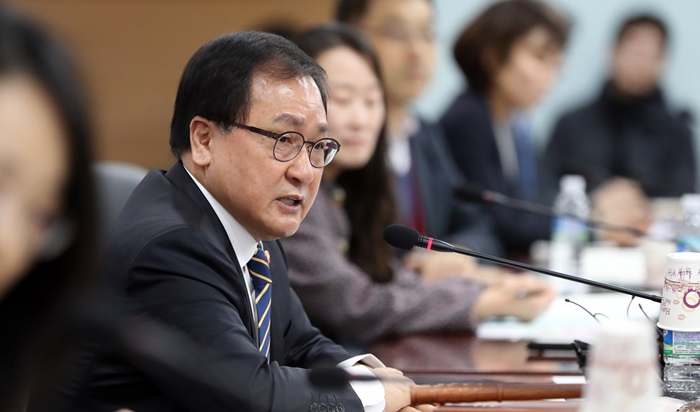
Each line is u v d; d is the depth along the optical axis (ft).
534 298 25.41
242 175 17.49
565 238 39.01
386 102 28.07
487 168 42.04
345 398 16.78
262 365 16.49
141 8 60.75
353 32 27.84
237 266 17.78
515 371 20.79
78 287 10.32
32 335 10.58
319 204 26.30
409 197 35.45
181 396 16.12
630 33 49.21
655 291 28.84
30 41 9.30
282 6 61.00
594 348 11.93
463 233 36.68
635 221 38.99
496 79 42.45
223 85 17.47
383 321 25.20
